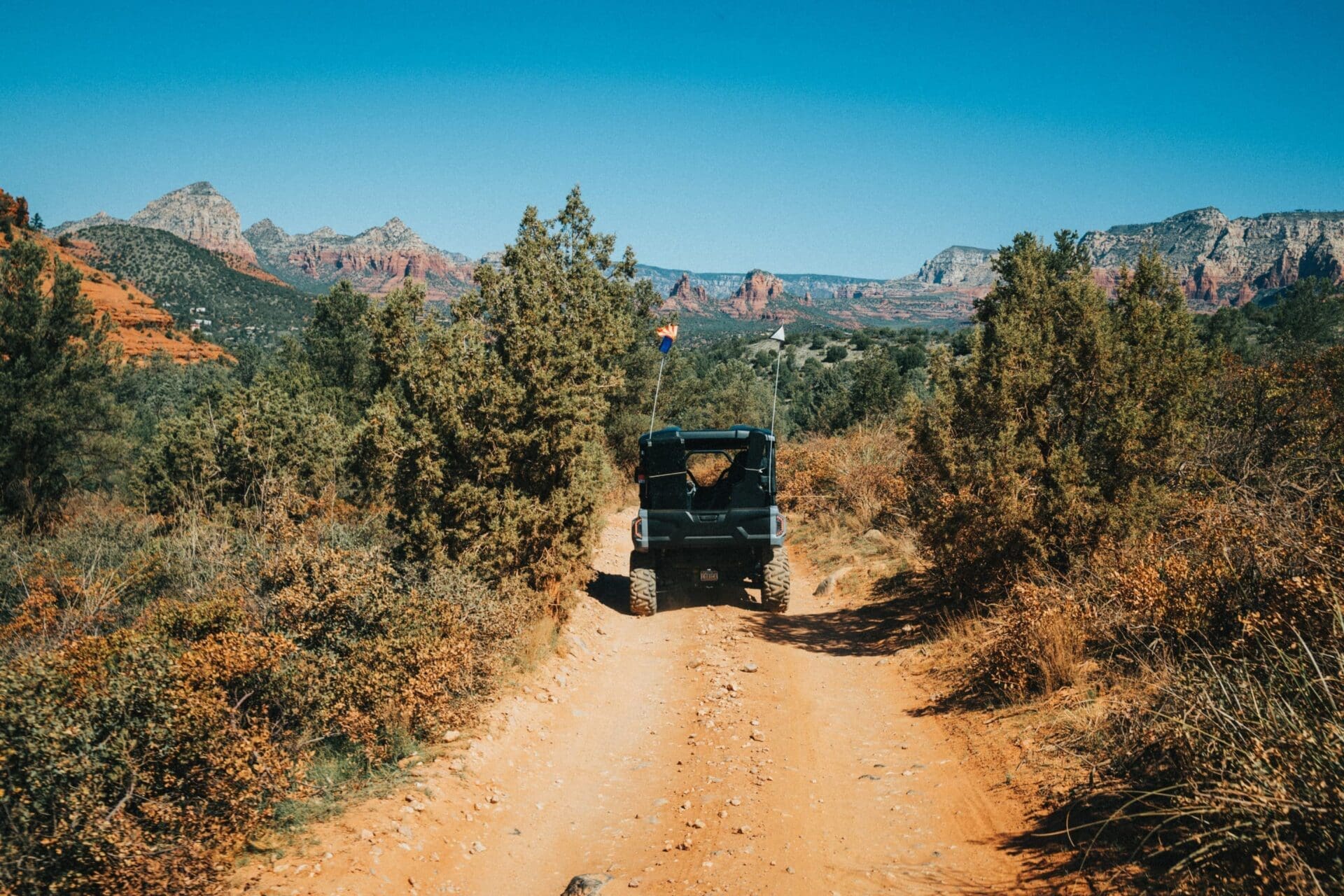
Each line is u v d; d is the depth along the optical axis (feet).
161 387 111.55
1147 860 11.76
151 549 28.37
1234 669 13.53
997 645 21.71
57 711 12.01
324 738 17.21
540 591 27.89
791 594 40.32
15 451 50.47
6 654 19.90
